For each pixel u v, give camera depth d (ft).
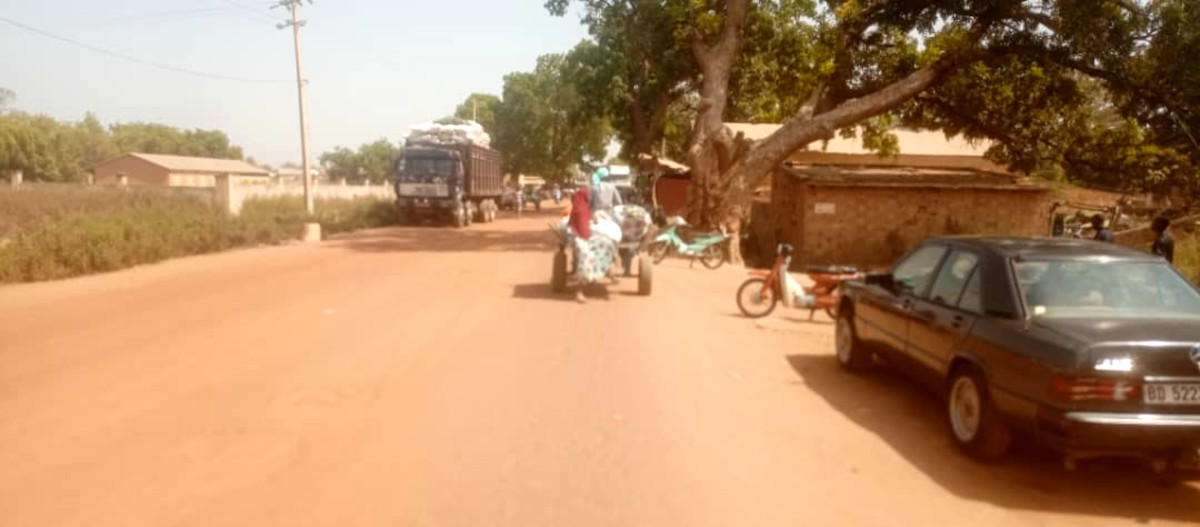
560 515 16.35
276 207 105.81
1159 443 17.48
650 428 22.15
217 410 22.85
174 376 26.50
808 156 106.01
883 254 81.20
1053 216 94.32
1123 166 81.15
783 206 89.15
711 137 76.28
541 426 22.04
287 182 134.00
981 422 20.22
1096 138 82.64
